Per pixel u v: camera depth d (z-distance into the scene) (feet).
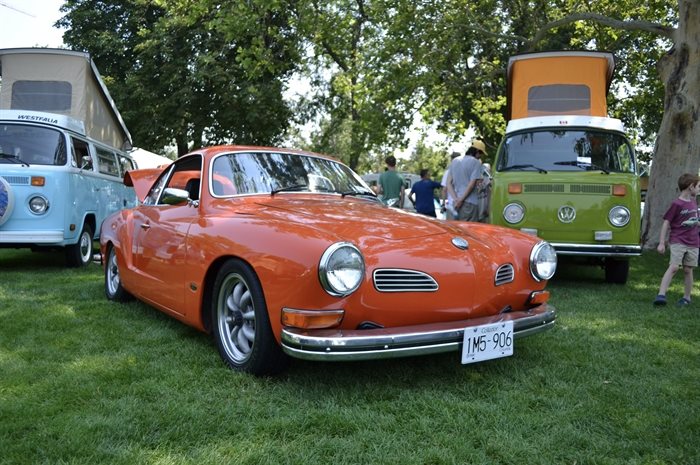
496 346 10.79
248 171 14.42
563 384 11.26
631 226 22.21
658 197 35.86
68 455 7.98
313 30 52.37
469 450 8.41
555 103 28.48
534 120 25.40
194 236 12.62
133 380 10.96
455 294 10.71
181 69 71.87
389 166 33.60
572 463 8.23
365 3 52.44
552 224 22.56
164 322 15.51
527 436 9.02
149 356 12.39
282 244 10.23
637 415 9.87
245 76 70.79
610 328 15.99
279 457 8.12
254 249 10.64
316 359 9.43
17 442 8.36
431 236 11.39
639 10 51.13
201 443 8.49
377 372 11.60
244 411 9.54
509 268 11.95
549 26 42.32
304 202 13.26
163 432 8.76
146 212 16.08
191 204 13.88
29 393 10.17
